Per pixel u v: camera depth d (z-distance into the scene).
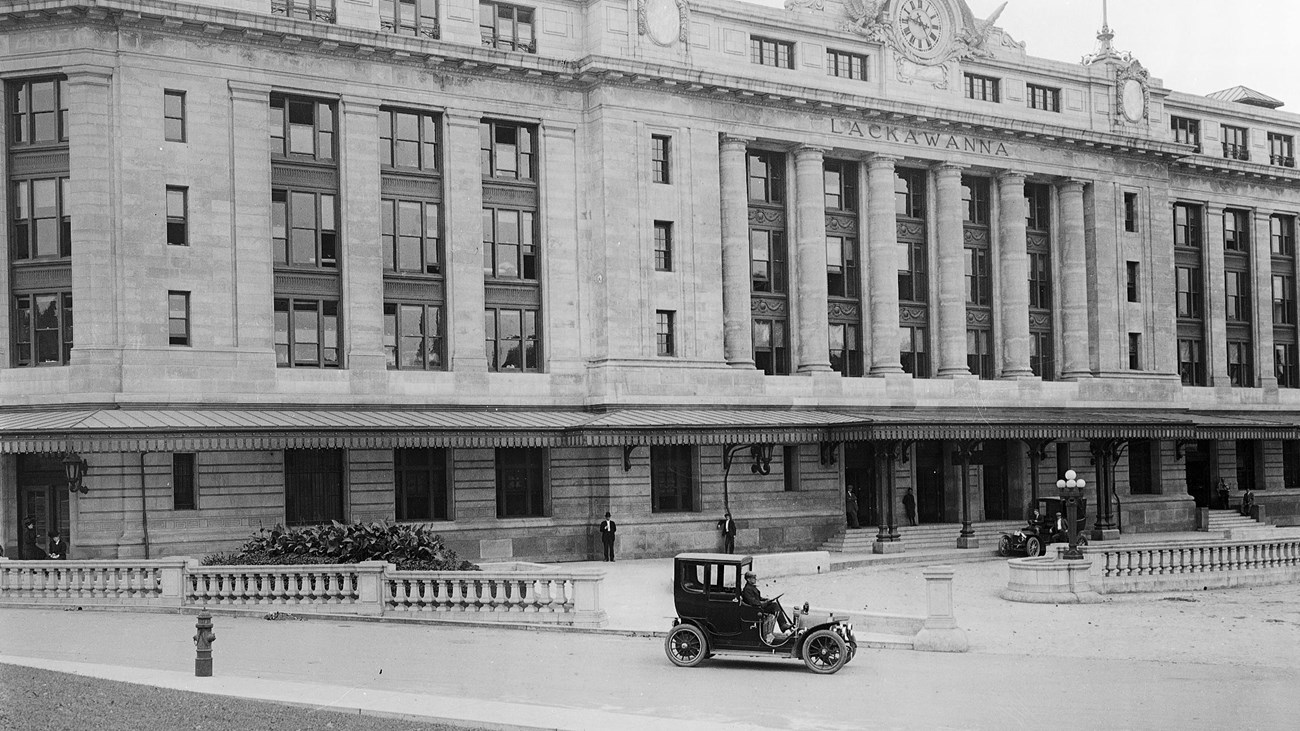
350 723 22.19
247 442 47.16
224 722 21.73
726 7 62.44
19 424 45.88
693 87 60.41
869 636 34.25
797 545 61.94
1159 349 76.19
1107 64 74.94
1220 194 82.12
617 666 29.81
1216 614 39.28
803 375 63.66
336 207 54.16
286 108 53.44
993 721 24.34
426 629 35.06
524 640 33.34
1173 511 75.00
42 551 48.97
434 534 49.00
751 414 59.66
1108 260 73.94
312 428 48.41
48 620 35.94
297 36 52.38
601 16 58.94
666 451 59.56
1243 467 81.88
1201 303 81.38
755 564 50.06
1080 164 73.31
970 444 62.78
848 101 64.19
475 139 56.91
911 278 68.75
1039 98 73.06
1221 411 80.44
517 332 58.25
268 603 37.41
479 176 57.00
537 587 36.06
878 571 53.19
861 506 65.88
